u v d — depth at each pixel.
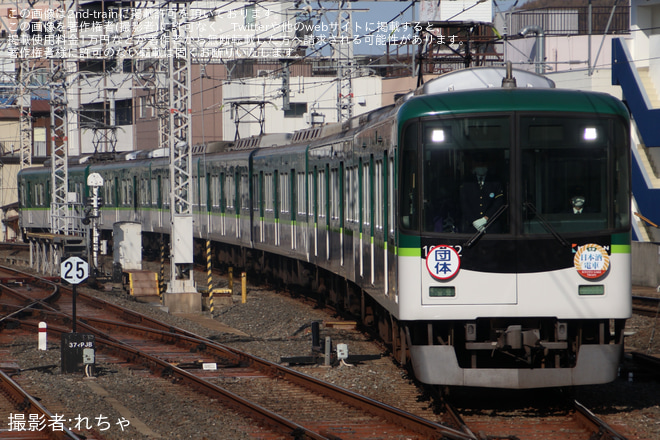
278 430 30.73
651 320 56.16
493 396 35.84
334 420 32.22
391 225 36.09
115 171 119.94
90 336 44.03
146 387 40.44
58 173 128.75
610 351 32.22
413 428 30.12
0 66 139.00
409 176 32.72
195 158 100.69
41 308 73.25
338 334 54.44
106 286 90.31
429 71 106.19
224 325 63.66
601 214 32.25
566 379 31.91
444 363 32.31
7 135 179.25
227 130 152.38
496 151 32.22
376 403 32.75
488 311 32.09
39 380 41.94
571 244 32.06
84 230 95.88
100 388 40.06
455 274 32.16
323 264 60.94
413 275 32.38
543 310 31.98
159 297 80.44
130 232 90.00
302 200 68.06
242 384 40.00
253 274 88.38
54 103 98.81
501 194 32.19
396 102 40.47
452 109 32.44
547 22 117.00
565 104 32.34
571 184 32.22
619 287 32.22
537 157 32.16
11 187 177.12
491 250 32.06
